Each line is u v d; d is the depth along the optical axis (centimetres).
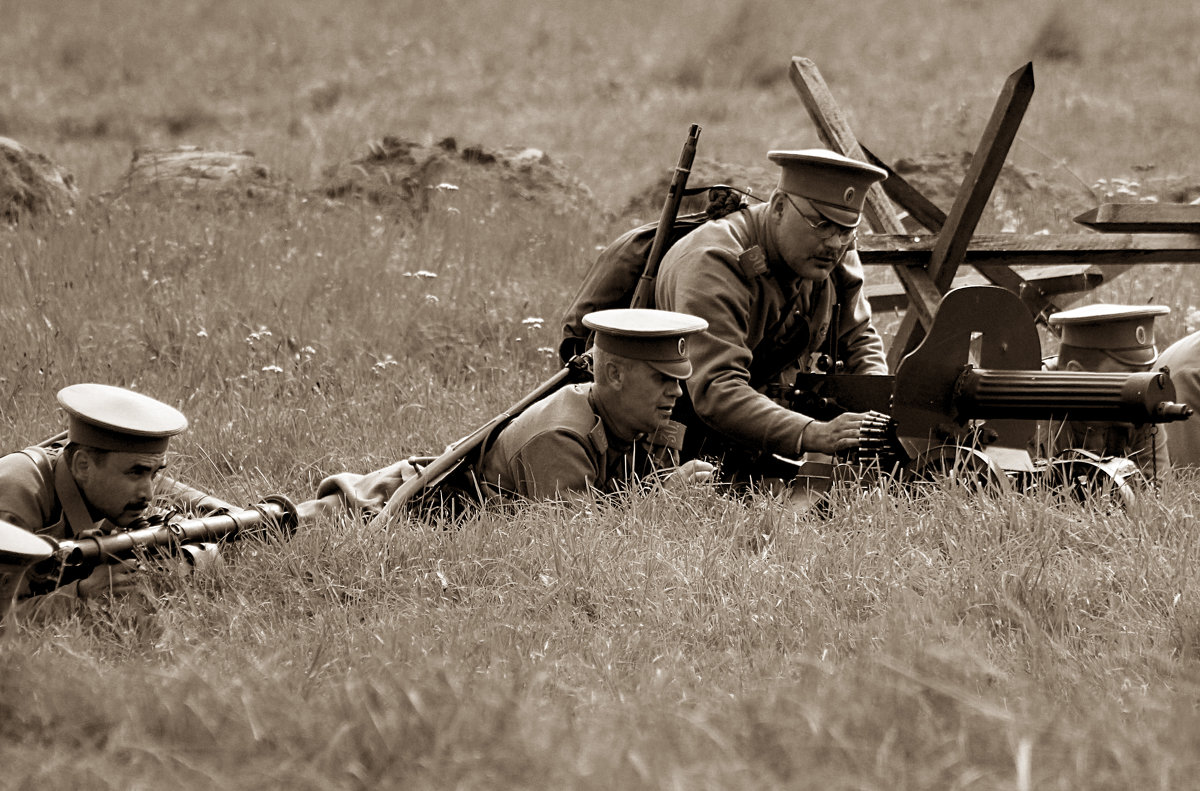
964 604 1389
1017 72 2005
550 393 1922
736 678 1222
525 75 7075
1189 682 1173
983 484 1770
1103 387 1714
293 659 1254
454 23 8312
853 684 1106
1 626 1302
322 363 2611
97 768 966
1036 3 7800
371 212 3772
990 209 3847
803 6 7844
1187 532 1600
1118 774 969
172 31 8162
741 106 6138
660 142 5453
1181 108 5550
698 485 1759
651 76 6875
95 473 1518
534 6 8719
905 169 4050
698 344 1902
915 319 2273
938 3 8150
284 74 7219
